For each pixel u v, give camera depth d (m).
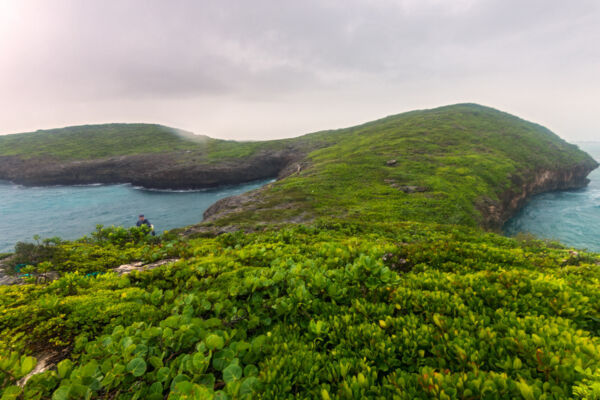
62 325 3.67
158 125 188.00
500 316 3.25
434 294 3.73
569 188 73.19
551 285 3.92
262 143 123.06
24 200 70.06
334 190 37.19
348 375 2.39
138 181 88.56
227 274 5.39
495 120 99.56
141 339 2.83
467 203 31.48
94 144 132.62
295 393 2.33
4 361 2.22
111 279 5.59
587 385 1.97
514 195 46.53
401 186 36.78
